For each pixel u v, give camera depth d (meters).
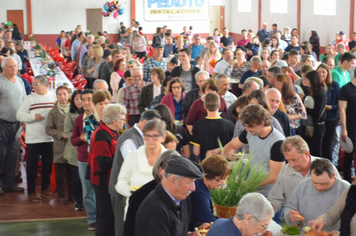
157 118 3.93
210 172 3.17
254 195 2.67
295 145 3.40
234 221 2.67
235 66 8.66
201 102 5.54
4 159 6.39
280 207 3.66
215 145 4.87
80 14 25.83
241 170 3.61
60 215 5.72
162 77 6.73
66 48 20.12
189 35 23.25
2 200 6.20
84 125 4.83
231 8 27.72
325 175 3.17
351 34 17.22
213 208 3.49
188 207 3.05
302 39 20.69
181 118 6.28
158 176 3.02
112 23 26.08
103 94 4.75
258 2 24.38
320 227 3.14
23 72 10.77
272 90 4.64
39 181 6.96
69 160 5.64
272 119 4.40
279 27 22.53
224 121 4.91
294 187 3.57
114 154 4.07
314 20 19.66
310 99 6.00
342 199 3.15
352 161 6.74
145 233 2.74
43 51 12.59
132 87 6.86
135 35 17.47
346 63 7.14
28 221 5.54
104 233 4.29
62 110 5.83
